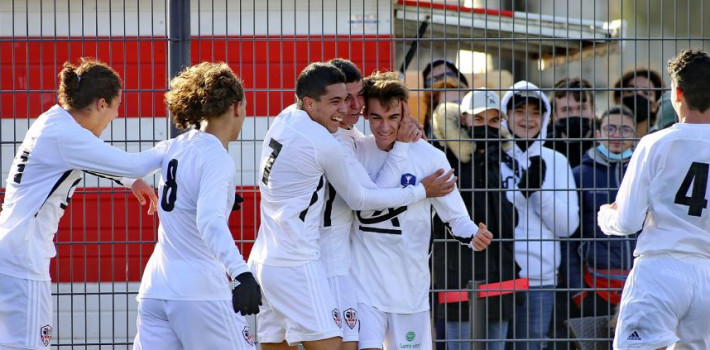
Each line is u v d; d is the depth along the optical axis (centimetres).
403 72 1862
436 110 1836
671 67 1341
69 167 1323
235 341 1257
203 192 1204
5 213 1348
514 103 1731
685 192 1298
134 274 1912
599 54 2205
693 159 1295
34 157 1330
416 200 1400
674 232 1299
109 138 1922
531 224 1820
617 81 2202
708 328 1308
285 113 1388
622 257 1770
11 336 1326
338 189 1364
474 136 1808
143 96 1923
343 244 1419
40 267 1345
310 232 1369
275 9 1944
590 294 1847
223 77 1282
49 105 1933
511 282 1762
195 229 1242
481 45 2114
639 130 2142
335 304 1377
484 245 1435
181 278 1237
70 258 1791
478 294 1742
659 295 1292
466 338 1794
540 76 1716
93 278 1912
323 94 1354
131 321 1902
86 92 1355
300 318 1353
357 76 1411
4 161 1920
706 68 1306
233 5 1931
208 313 1238
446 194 1430
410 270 1426
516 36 2122
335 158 1338
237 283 1140
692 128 1306
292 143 1339
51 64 1933
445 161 1459
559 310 1847
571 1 2328
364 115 1439
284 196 1355
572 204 1820
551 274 1816
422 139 1470
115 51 1923
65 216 1908
